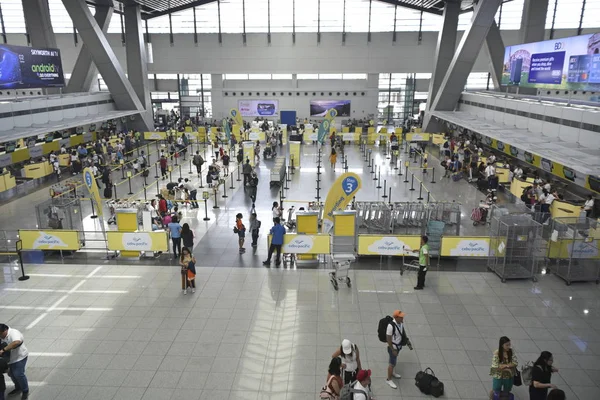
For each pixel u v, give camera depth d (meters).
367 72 45.75
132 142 34.28
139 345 9.11
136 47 37.91
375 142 37.75
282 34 45.12
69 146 30.59
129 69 38.38
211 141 35.78
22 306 10.72
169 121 46.50
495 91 36.53
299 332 9.55
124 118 37.75
